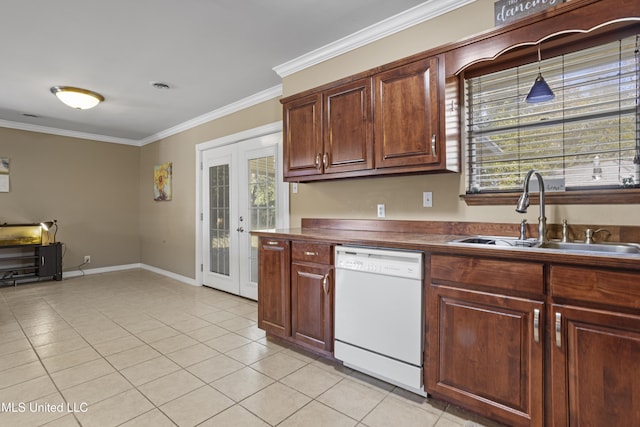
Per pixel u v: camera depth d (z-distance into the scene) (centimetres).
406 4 218
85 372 218
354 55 262
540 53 193
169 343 264
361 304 201
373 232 256
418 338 178
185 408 179
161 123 484
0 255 462
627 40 171
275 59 292
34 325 304
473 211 217
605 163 179
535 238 191
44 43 257
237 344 262
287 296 247
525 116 202
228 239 423
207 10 219
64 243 520
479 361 160
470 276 162
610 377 129
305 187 316
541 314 143
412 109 208
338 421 168
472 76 217
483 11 204
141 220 595
